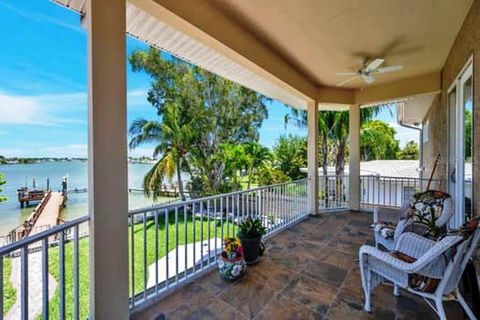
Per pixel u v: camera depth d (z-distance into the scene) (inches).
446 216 113.0
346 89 226.8
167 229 102.8
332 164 474.9
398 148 773.3
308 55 153.4
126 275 76.4
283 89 179.5
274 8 106.1
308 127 219.9
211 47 112.5
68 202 701.3
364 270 88.6
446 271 72.9
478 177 101.0
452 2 102.6
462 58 122.6
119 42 73.6
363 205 264.8
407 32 126.6
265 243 153.5
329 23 117.8
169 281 108.0
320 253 138.3
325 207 245.4
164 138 446.6
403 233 102.7
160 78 524.4
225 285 105.8
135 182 630.5
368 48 144.2
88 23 69.8
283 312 88.2
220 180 509.4
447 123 164.7
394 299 94.7
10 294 175.2
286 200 193.3
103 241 71.4
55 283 193.6
